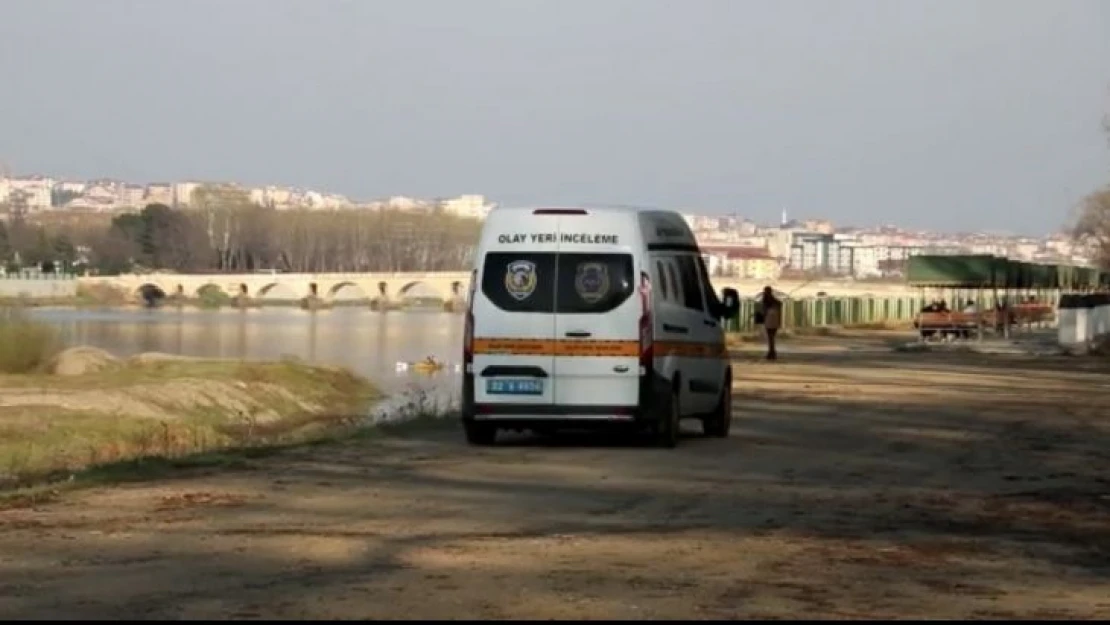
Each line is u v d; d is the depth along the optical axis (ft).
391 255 599.98
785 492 55.47
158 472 59.77
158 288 472.85
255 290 482.28
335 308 487.20
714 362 76.69
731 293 80.12
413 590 35.91
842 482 58.80
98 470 61.52
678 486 56.80
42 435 118.73
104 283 465.88
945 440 77.15
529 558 40.45
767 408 97.50
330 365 194.29
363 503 51.13
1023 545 44.01
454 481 57.52
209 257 570.87
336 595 35.24
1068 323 194.29
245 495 52.90
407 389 175.01
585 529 45.85
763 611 34.04
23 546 41.88
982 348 197.77
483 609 33.78
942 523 48.21
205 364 184.14
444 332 333.01
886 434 80.07
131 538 43.32
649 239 69.87
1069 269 292.61
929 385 123.03
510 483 57.11
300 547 41.93
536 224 69.00
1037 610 34.76
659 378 68.74
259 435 125.18
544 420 68.44
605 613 33.50
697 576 38.17
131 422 132.46
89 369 185.26
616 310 67.97
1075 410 98.37
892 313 319.68
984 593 36.73
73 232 573.33
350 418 128.26
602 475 59.93
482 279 69.00
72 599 34.68
